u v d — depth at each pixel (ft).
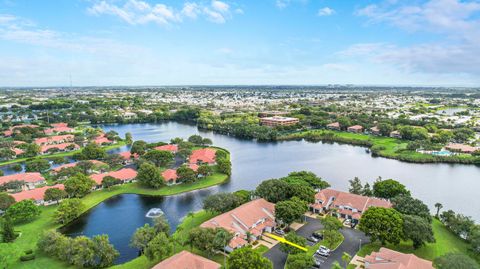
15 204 411.34
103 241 318.86
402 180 601.62
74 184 488.44
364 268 301.22
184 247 345.72
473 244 320.50
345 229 387.55
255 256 273.13
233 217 376.27
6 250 303.89
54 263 315.99
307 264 283.38
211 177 601.21
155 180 535.19
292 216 373.40
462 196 522.06
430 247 340.80
